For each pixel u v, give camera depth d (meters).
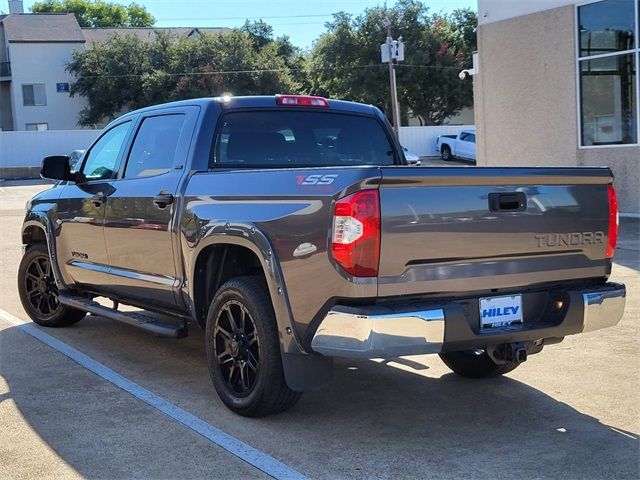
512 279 4.21
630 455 4.00
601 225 4.55
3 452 4.11
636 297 7.78
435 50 49.44
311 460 3.96
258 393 4.39
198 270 4.91
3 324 7.36
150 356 6.12
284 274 4.13
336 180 3.91
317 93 54.28
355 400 4.97
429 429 4.42
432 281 3.95
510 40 16.02
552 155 15.48
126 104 52.16
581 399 4.93
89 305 6.28
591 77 14.52
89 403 4.91
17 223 17.39
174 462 3.95
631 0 13.57
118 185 5.88
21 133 41.88
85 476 3.79
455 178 3.94
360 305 3.83
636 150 13.84
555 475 3.76
